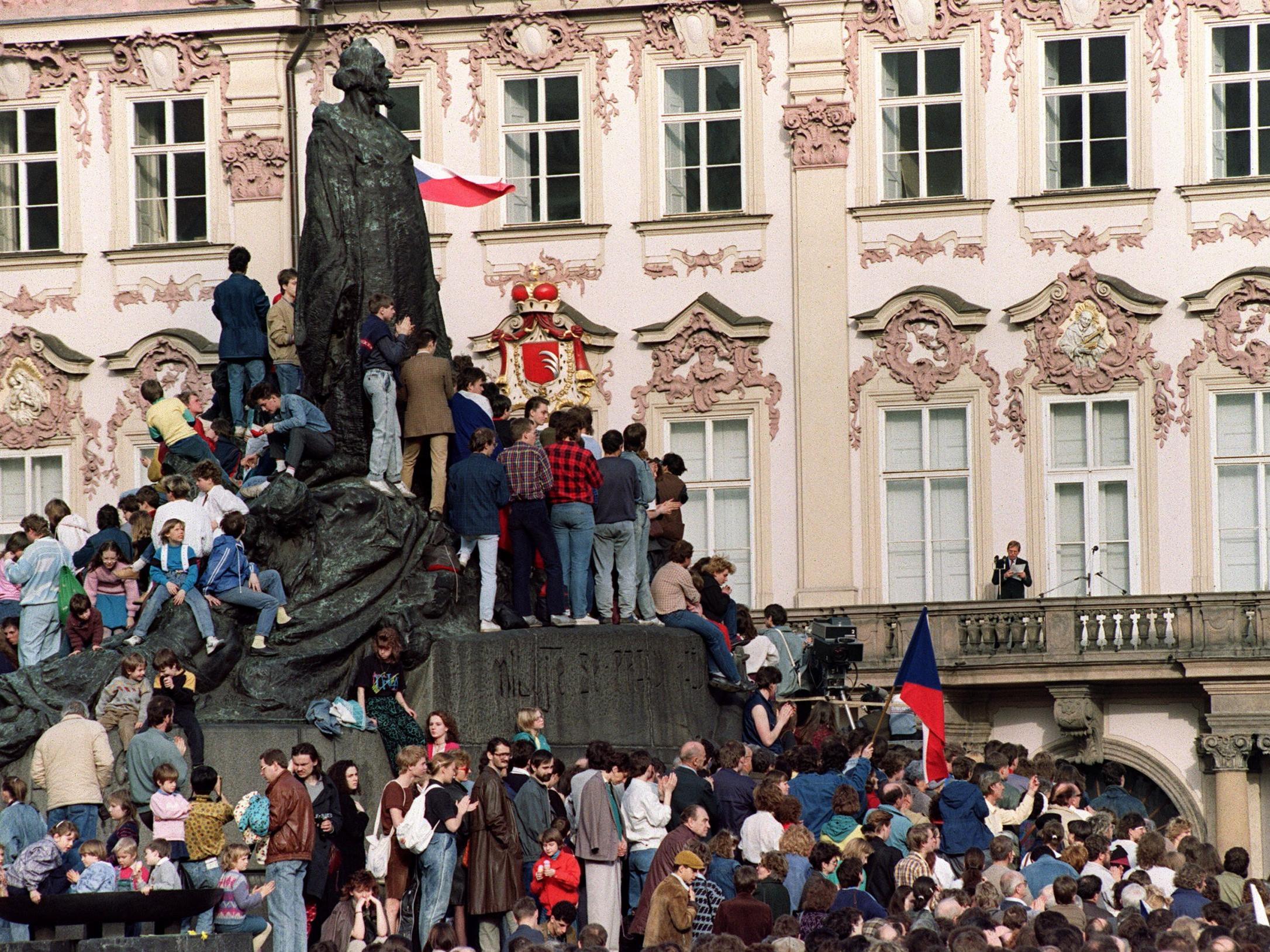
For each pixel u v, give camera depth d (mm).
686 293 98375
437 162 100438
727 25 98688
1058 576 95312
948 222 96625
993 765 55375
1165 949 36281
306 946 44875
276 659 53750
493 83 100062
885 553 96375
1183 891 45156
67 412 101125
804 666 65562
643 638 57531
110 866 42812
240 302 68312
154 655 52531
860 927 40250
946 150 97125
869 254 97062
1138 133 95500
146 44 101562
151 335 100312
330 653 54188
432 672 55281
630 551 58594
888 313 96250
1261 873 93312
